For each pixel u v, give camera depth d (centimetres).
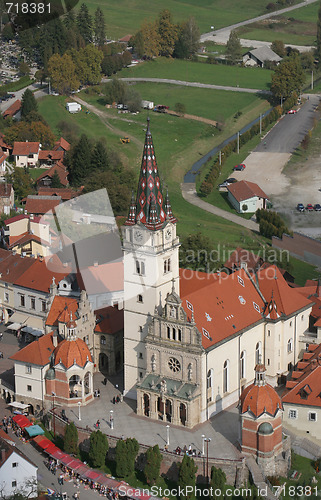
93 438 17550
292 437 18250
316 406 18038
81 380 19112
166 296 18625
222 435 18038
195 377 18238
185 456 16762
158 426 18425
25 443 18462
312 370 18675
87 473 17238
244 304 19688
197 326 18325
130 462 17200
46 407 19388
